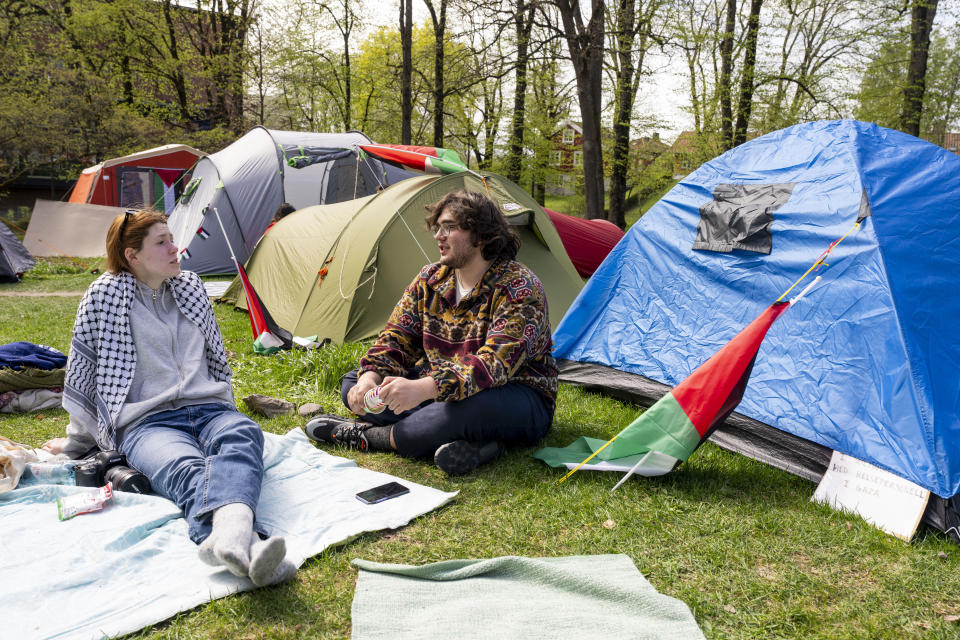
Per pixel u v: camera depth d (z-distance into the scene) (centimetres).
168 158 1728
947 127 1820
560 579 199
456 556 225
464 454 292
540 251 639
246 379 468
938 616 199
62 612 180
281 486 270
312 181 1152
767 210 361
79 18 2117
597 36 1253
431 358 313
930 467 254
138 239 265
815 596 207
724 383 278
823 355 310
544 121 2141
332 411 399
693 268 394
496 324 295
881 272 298
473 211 293
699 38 1669
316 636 178
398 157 681
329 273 600
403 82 1759
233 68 2225
